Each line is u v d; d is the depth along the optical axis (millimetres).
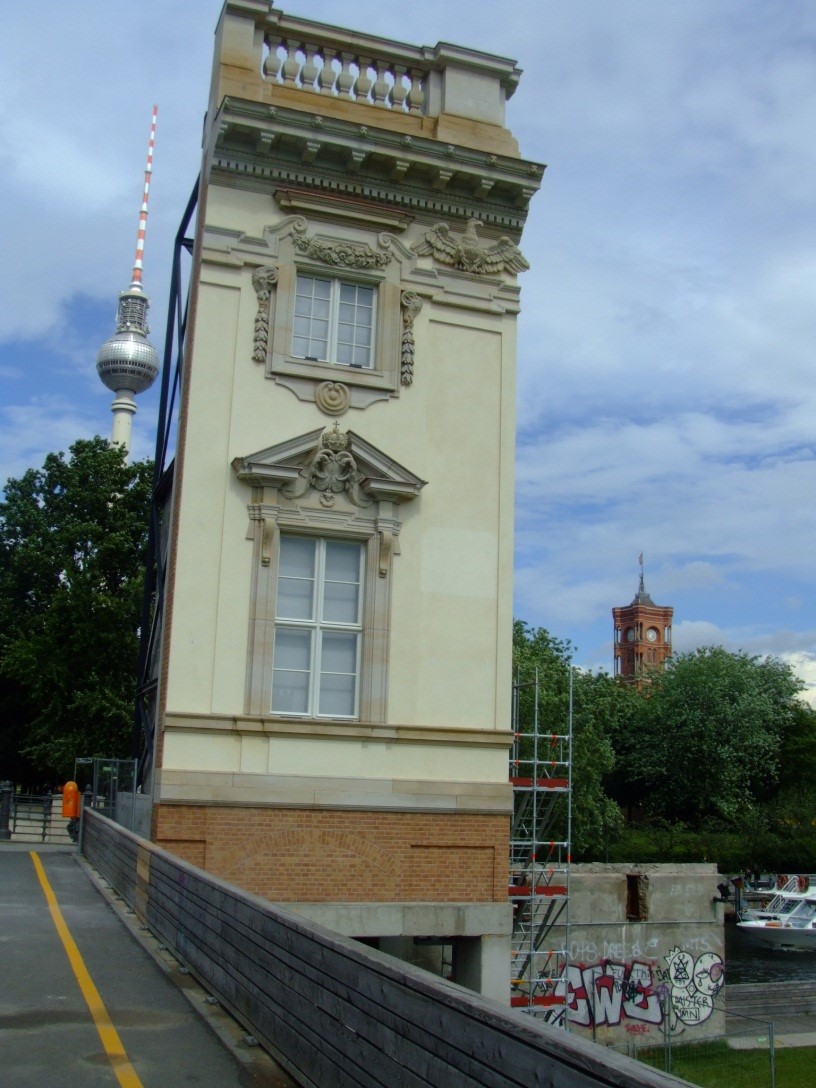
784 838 59500
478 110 17344
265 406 15406
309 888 14375
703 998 32125
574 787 47125
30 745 42781
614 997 30844
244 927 8078
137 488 43969
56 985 9320
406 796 14945
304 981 6609
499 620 15953
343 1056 5844
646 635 154250
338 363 16047
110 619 39875
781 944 46344
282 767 14523
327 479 15367
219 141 15773
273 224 15930
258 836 14281
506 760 15578
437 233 16812
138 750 18734
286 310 15734
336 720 14969
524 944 23453
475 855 15219
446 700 15461
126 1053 7281
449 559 15875
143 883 12711
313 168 16234
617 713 60906
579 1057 3695
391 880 14742
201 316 15398
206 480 14945
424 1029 4891
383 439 15922
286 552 15336
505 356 16828
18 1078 6676
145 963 10352
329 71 16859
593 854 53094
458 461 16234
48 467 44688
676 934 32312
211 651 14531
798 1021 32750
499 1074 4223
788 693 64188
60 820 31859
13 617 42562
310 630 15203
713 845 58344
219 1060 7160
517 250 17188
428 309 16594
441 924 14789
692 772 61125
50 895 15117
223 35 16266
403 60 17219
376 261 16297
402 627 15453
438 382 16406
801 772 63531
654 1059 28125
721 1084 25875
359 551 15664
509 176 16984
